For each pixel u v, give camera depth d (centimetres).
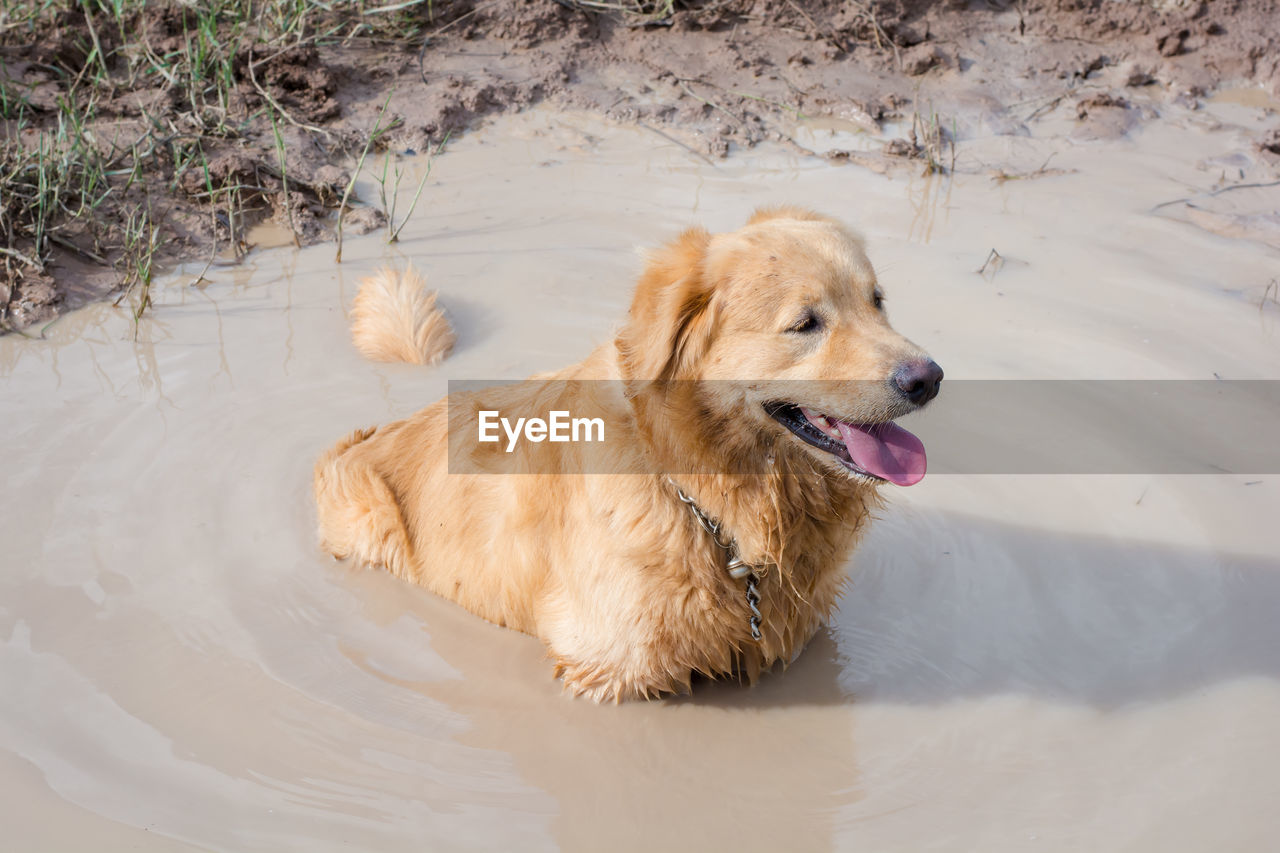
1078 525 206
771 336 174
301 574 202
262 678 188
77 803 173
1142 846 170
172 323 241
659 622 182
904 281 248
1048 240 261
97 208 261
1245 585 198
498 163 290
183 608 195
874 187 280
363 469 205
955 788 177
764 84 327
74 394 225
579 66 332
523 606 194
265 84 307
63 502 207
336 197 273
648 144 299
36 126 284
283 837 171
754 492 179
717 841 173
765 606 184
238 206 266
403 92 314
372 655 192
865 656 192
